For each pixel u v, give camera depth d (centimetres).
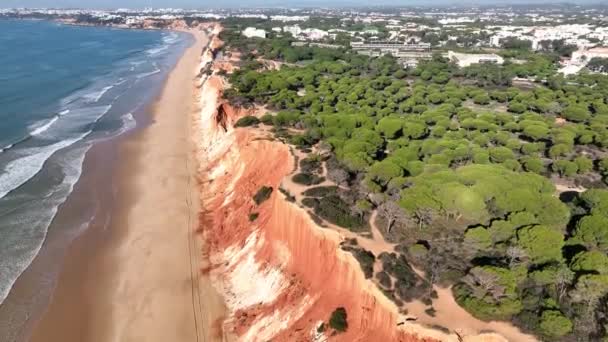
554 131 7175
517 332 3017
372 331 3450
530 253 3709
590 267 3419
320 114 7994
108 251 5472
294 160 5984
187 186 7256
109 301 4675
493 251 3919
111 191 6981
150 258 5356
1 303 4553
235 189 6594
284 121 7850
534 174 5278
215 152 8200
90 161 8062
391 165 5297
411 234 4194
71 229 5897
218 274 5078
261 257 4878
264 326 4162
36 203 6469
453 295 3372
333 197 4788
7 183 6969
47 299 4659
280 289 4397
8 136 8925
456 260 3794
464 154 6059
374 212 4553
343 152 5912
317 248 4247
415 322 3159
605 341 2872
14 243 5506
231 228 5741
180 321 4422
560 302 3222
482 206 4425
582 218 4122
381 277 3572
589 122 8012
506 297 3212
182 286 4897
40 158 8000
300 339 3812
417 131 7100
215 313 4522
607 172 5888
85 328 4328
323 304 3909
